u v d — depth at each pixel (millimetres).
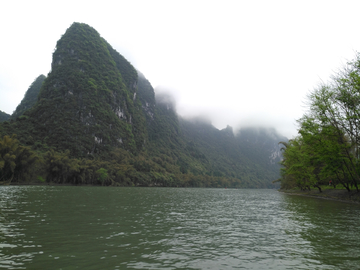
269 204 34031
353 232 13734
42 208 20297
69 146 142250
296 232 13625
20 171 79688
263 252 9531
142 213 19859
